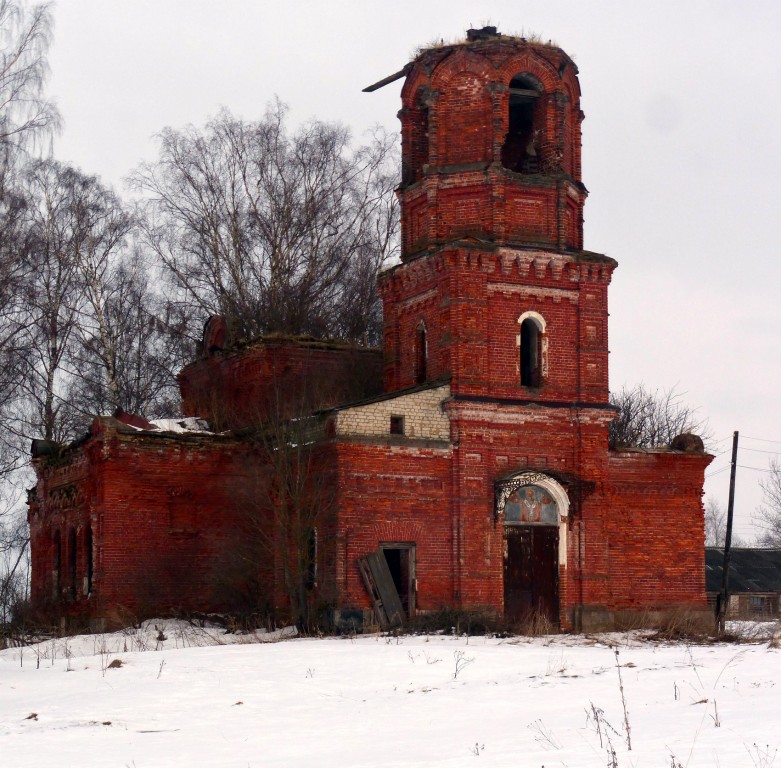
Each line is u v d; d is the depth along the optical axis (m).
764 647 30.12
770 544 97.88
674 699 20.77
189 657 28.62
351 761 16.86
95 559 40.41
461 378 39.19
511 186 40.44
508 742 17.69
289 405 42.62
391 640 32.81
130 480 40.56
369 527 37.66
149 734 19.81
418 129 42.59
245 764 16.98
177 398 60.06
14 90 38.41
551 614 39.59
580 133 42.53
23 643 37.16
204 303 57.81
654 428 69.12
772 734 16.66
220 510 41.59
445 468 38.91
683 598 41.75
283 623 39.06
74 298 56.00
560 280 40.75
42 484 46.56
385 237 61.28
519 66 40.62
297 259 58.62
